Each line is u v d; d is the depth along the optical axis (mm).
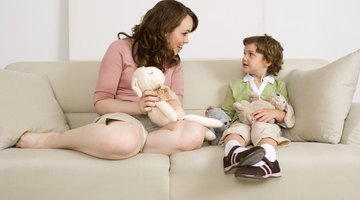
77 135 1157
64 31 2562
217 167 1117
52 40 2566
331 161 1119
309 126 1362
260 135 1284
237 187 1113
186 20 1463
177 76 1586
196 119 1306
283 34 2537
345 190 1118
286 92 1600
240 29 2459
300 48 2537
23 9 2549
